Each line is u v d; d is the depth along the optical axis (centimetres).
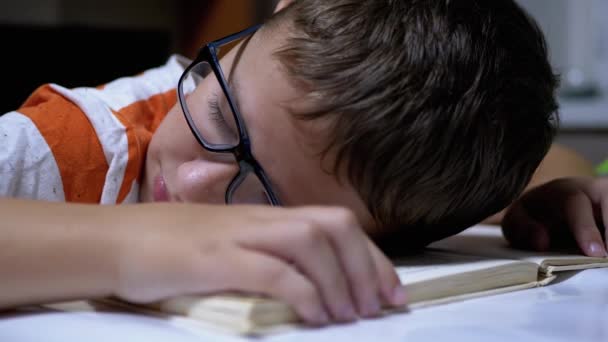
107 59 133
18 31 125
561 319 39
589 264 57
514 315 39
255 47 57
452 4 54
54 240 38
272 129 51
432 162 49
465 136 50
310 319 35
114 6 201
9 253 38
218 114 55
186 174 56
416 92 49
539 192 70
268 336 33
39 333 33
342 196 50
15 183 56
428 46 51
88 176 60
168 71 80
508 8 59
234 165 54
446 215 55
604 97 174
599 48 175
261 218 39
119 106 67
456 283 44
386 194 50
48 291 38
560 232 67
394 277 39
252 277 35
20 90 125
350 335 34
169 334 33
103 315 38
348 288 38
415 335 34
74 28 130
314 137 49
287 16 58
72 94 63
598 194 67
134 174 63
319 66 50
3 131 57
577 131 174
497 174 54
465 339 33
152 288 37
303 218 38
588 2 175
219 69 57
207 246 37
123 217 40
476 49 52
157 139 62
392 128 48
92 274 38
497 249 64
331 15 54
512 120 53
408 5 53
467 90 50
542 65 58
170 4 208
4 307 38
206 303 35
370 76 49
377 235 55
